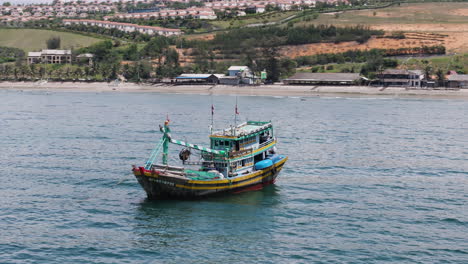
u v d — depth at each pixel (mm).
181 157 79688
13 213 70250
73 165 96125
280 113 172750
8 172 90812
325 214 70375
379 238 62219
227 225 66625
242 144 81375
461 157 104750
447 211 71500
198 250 59250
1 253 58062
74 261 56531
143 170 73250
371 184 84812
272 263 56062
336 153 107625
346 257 57188
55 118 159875
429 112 176000
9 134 128875
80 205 73812
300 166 96625
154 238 62469
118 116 164375
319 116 164750
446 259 56781
